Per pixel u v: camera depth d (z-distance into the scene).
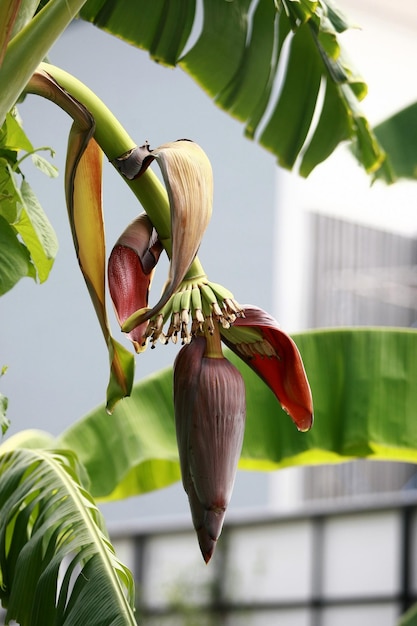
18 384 13.62
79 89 2.34
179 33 3.36
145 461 4.12
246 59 3.41
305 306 12.73
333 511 9.71
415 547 9.12
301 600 9.80
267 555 10.09
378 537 9.40
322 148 3.43
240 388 2.26
